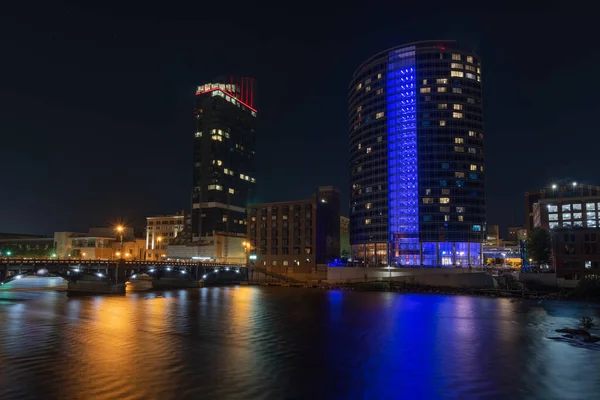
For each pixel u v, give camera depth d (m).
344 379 37.38
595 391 34.50
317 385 35.62
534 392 34.19
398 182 180.50
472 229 175.12
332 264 174.50
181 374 37.84
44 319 66.75
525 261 161.12
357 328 62.59
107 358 42.84
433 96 180.62
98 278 117.94
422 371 40.06
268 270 178.75
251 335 56.25
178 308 83.50
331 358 44.62
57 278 184.75
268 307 87.00
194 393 33.06
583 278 108.38
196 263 147.38
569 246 119.25
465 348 49.75
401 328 62.75
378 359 44.44
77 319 66.94
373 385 35.88
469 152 179.00
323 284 152.12
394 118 185.00
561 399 32.66
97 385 34.50
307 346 50.19
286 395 33.12
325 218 189.62
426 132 178.88
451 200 175.12
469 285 129.88
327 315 75.69
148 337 53.66
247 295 114.94
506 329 62.16
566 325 65.75
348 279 151.25
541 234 144.50
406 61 185.88
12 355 43.72
